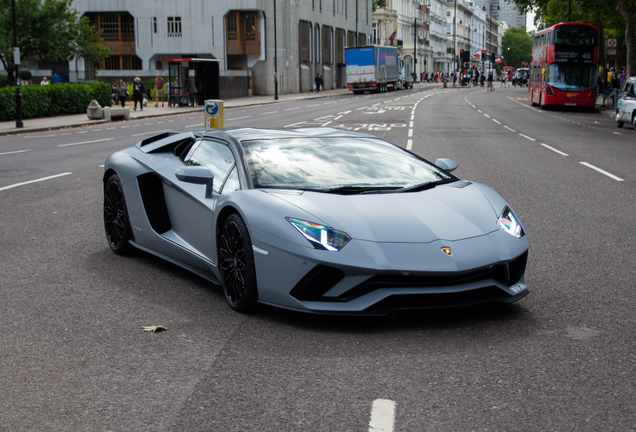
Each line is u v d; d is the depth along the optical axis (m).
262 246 3.88
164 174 5.18
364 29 89.56
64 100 31.09
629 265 5.27
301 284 3.78
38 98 29.05
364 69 59.22
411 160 4.92
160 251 5.27
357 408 2.83
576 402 2.87
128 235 5.62
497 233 4.02
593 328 3.81
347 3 81.12
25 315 4.18
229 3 55.31
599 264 5.31
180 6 55.91
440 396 2.94
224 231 4.25
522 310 4.15
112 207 5.81
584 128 22.50
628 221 7.12
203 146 5.14
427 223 3.91
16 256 5.76
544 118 27.80
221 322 3.99
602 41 42.00
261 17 56.91
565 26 32.47
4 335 3.82
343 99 50.22
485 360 3.35
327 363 3.33
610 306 4.22
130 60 58.03
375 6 107.31
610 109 34.78
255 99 51.31
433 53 131.00
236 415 2.79
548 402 2.87
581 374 3.16
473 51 171.50
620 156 13.96
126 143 17.88
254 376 3.19
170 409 2.86
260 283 3.93
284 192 4.10
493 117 28.03
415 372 3.21
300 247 3.71
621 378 3.11
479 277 3.84
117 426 2.71
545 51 34.38
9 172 11.67
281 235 3.79
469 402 2.88
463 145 16.12
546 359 3.35
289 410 2.82
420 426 2.67
